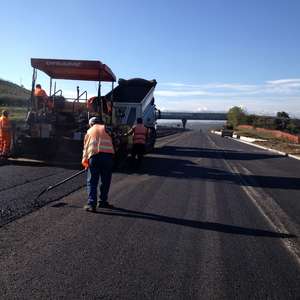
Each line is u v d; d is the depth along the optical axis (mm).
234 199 7859
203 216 6312
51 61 12094
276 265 4367
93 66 12055
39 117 12273
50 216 5785
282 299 3559
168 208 6703
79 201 6781
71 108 12961
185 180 9945
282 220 6359
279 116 78500
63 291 3482
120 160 12344
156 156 16406
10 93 51844
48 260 4156
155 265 4172
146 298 3428
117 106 16406
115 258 4305
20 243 4613
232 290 3686
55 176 9000
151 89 17109
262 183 10219
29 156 11836
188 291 3609
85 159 6363
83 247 4590
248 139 40688
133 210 6445
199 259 4418
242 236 5375
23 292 3432
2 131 11461
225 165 14156
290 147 27906
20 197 6754
